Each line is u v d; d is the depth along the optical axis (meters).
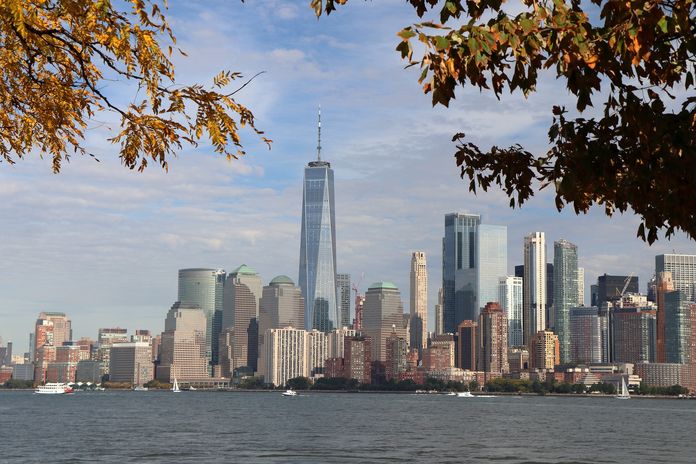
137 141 13.24
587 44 12.12
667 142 13.10
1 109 13.70
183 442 192.62
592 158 13.57
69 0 12.16
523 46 12.12
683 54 13.02
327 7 12.12
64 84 13.35
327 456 157.62
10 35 12.82
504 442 194.12
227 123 13.06
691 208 13.45
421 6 12.84
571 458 155.25
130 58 12.62
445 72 12.07
